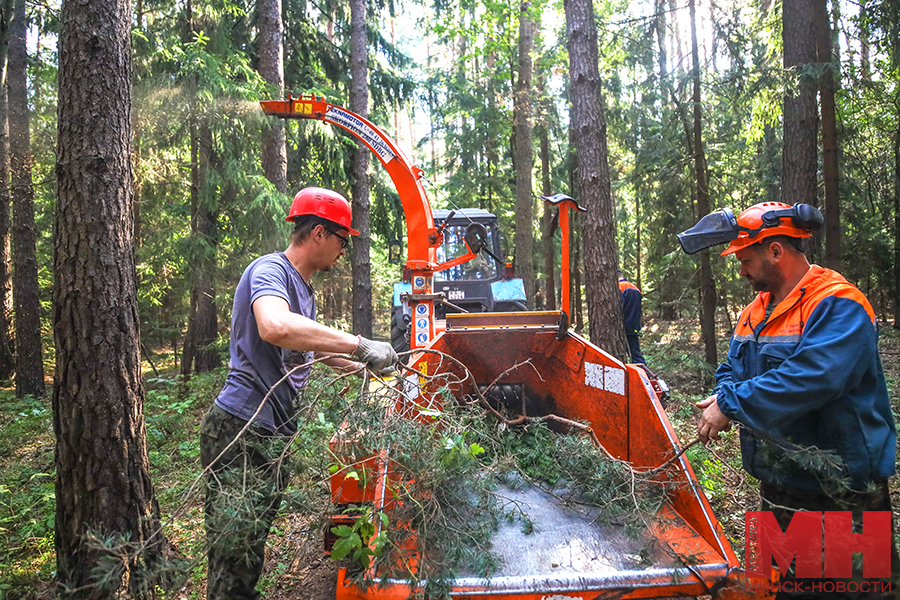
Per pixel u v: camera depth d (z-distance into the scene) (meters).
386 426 2.01
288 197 8.16
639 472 2.32
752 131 8.41
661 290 10.02
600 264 5.57
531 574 1.79
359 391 2.13
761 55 8.77
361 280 11.49
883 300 13.10
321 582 2.97
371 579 1.70
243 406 2.11
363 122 4.30
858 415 1.74
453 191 17.47
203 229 8.62
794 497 1.90
